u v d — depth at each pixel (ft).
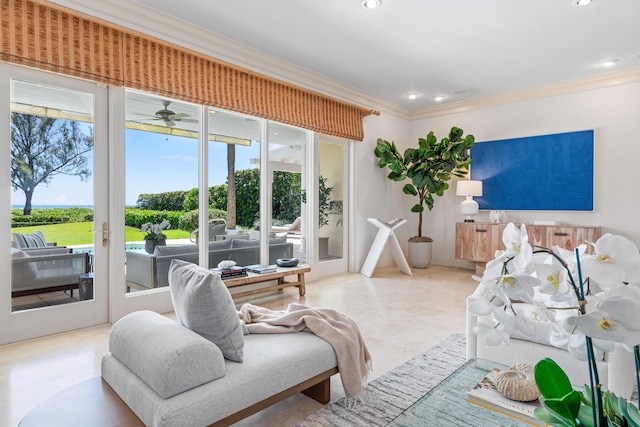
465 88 17.49
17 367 7.77
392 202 20.95
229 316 5.25
